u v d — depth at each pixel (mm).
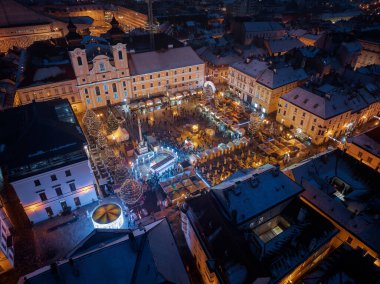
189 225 43344
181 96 100312
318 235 39906
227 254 36406
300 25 179250
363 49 128375
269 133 79125
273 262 36875
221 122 84062
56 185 50531
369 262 34625
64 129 52438
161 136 79062
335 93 76625
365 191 48312
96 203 55781
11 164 46531
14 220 52250
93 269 31641
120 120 83375
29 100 86625
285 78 89938
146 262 32188
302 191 45312
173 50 105062
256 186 43438
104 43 106625
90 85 90250
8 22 131000
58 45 112250
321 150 73812
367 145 62312
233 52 115250
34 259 45312
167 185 58906
